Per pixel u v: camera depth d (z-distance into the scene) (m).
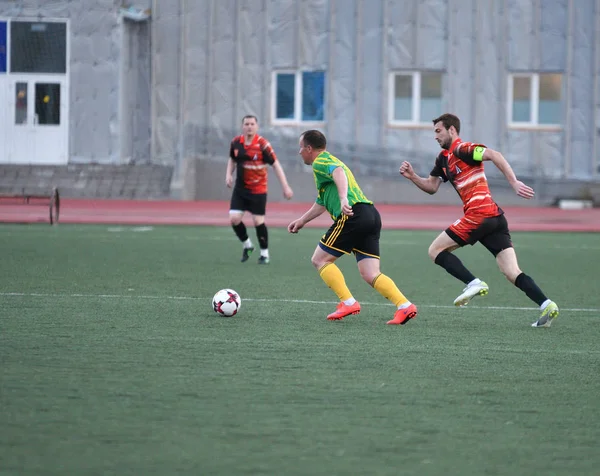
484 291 22.36
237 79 85.31
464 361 18.14
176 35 85.19
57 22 85.56
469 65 84.81
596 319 23.83
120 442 12.70
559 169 86.31
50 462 11.87
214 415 14.04
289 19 84.88
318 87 85.31
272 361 17.81
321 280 31.05
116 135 85.81
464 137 85.25
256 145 35.56
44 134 86.44
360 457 12.23
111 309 23.89
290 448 12.54
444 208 78.69
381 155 85.31
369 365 17.62
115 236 47.62
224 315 22.91
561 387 16.14
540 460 12.23
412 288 29.92
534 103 86.00
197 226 56.34
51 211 53.69
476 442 12.94
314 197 84.38
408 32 84.50
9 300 25.22
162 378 16.30
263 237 36.12
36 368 16.92
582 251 43.59
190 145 85.56
